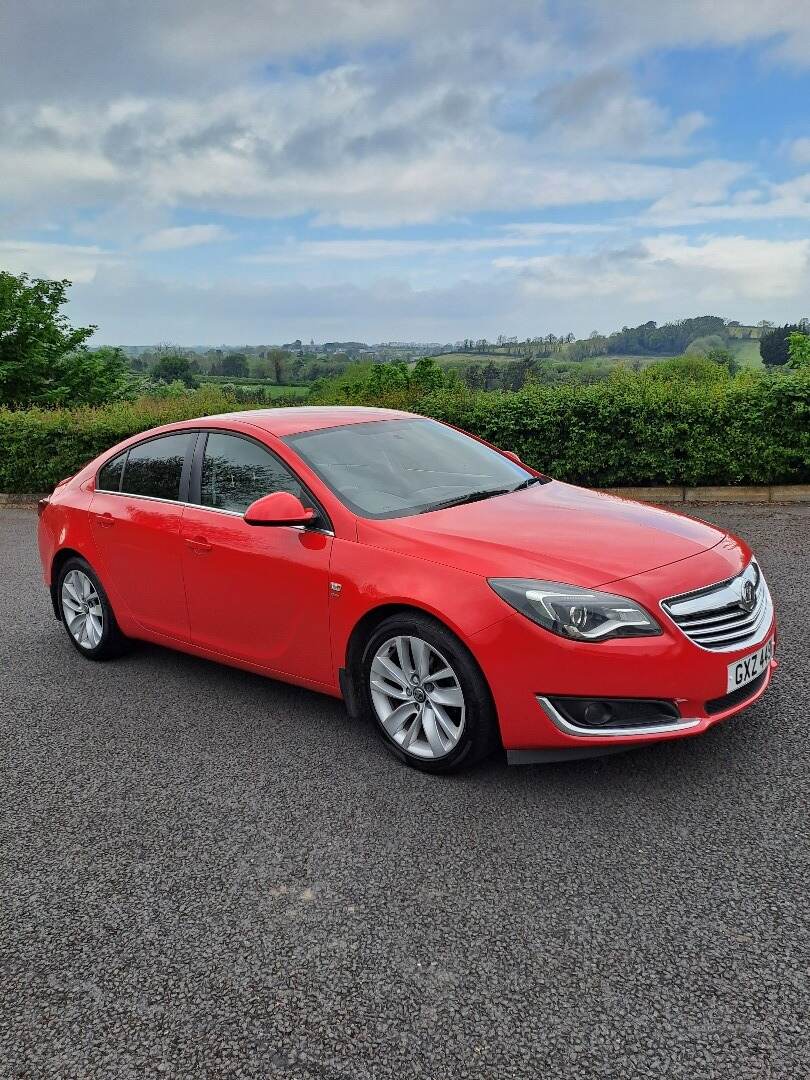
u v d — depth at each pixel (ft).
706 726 11.12
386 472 14.66
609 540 12.12
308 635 13.66
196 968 8.72
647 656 10.77
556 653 10.88
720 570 11.78
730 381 35.76
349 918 9.33
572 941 8.71
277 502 13.21
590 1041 7.43
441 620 11.68
